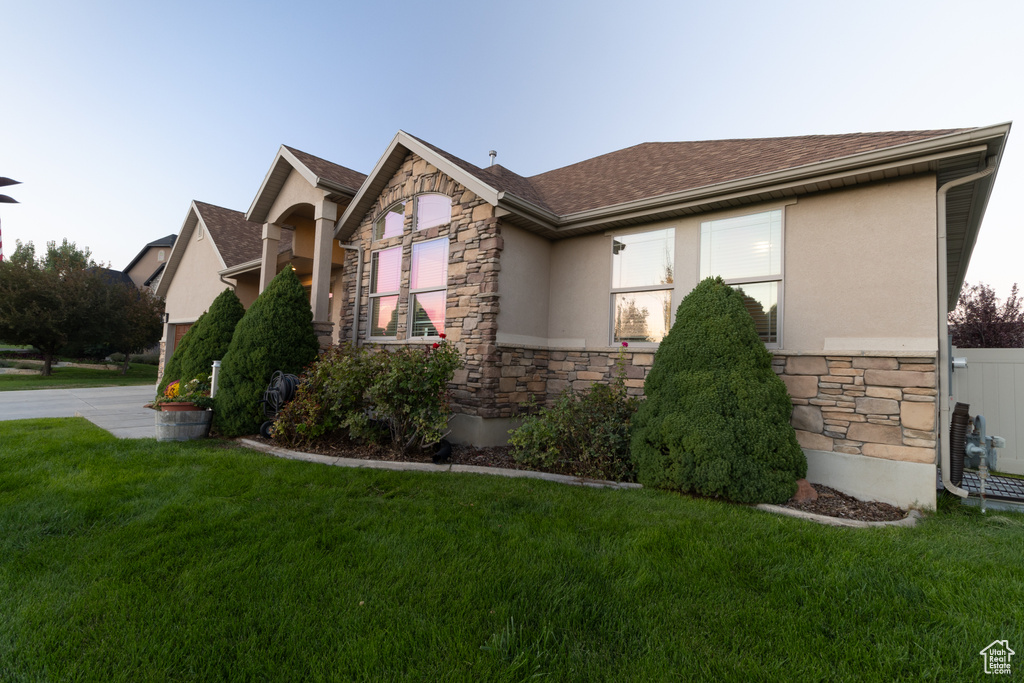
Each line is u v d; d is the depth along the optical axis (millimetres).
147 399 11961
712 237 6367
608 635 2361
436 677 2025
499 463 6016
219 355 9555
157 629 2299
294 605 2547
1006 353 6488
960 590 2809
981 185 5230
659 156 9305
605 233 7367
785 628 2439
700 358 5203
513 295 7199
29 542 3232
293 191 10172
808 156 5766
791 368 5523
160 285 17531
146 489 4383
